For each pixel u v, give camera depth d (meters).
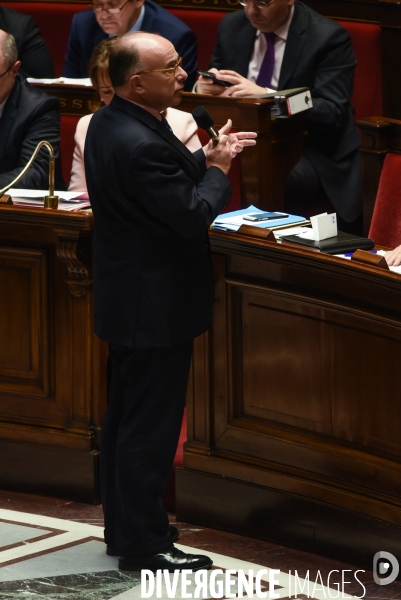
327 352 12.96
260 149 18.09
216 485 14.03
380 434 12.68
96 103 19.34
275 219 14.27
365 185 16.33
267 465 13.69
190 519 14.36
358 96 22.20
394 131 15.87
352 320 12.63
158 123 11.94
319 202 20.17
